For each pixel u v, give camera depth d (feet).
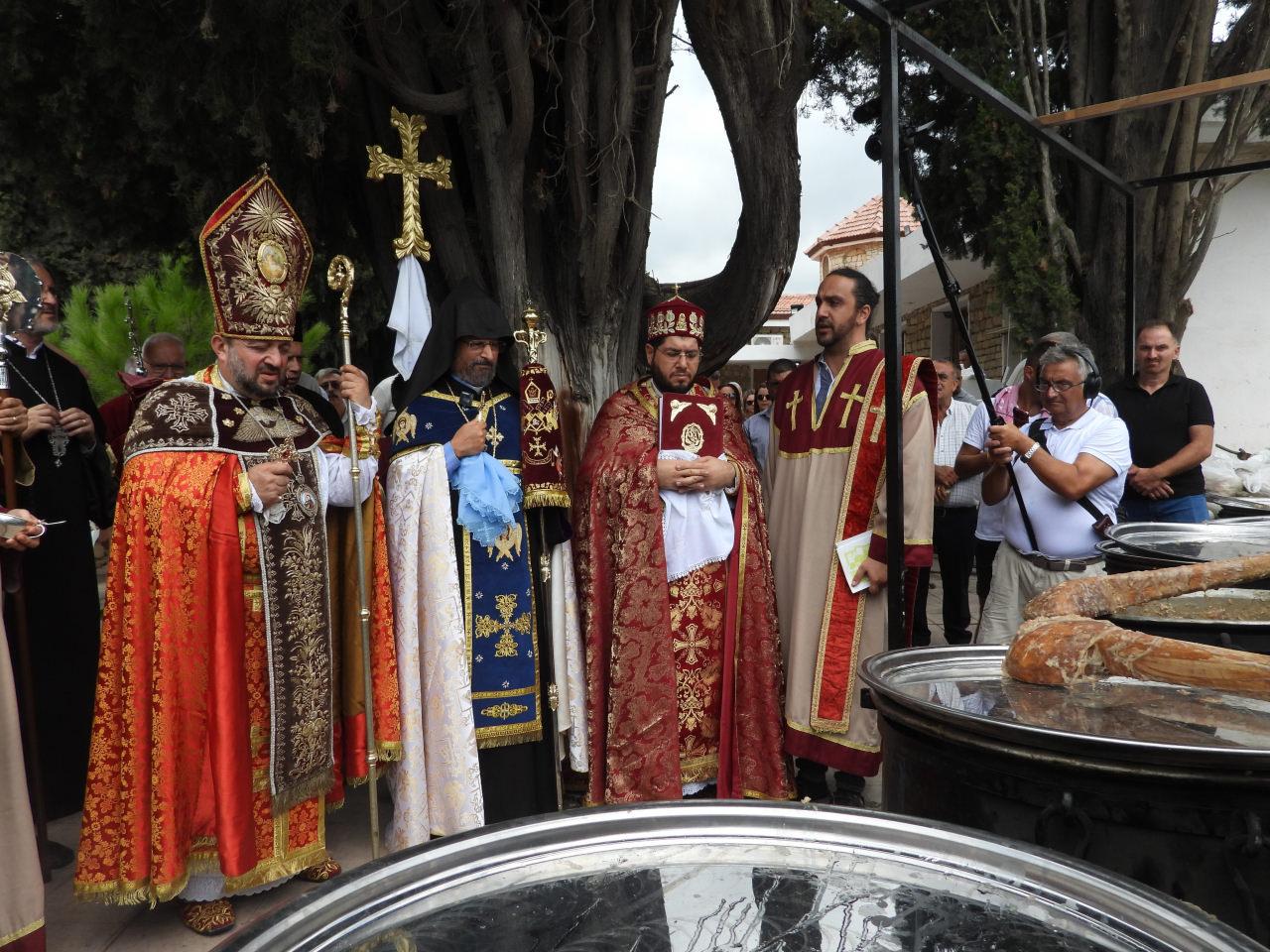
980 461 14.42
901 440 9.46
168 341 15.81
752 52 14.61
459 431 10.38
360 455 10.07
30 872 7.47
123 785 8.43
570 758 11.61
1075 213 22.49
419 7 13.66
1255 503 12.96
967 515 17.31
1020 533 11.22
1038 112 21.74
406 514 10.19
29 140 16.03
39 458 11.20
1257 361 28.99
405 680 10.11
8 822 7.38
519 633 10.66
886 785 5.79
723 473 11.07
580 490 11.34
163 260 25.21
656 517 10.81
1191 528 10.02
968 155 23.40
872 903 2.79
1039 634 5.46
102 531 12.57
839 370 11.48
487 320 10.59
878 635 10.81
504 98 14.76
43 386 11.64
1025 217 21.95
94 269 37.55
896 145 9.34
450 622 10.11
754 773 11.06
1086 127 21.21
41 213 32.94
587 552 11.06
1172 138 20.77
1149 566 8.27
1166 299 21.38
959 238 25.82
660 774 10.43
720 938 2.59
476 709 10.37
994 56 22.65
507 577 10.62
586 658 10.99
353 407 9.95
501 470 10.46
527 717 10.63
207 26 11.30
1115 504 11.12
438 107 13.70
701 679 11.07
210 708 8.50
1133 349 17.07
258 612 9.05
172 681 8.46
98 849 8.48
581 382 14.88
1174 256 21.11
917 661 5.96
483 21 13.07
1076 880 2.80
